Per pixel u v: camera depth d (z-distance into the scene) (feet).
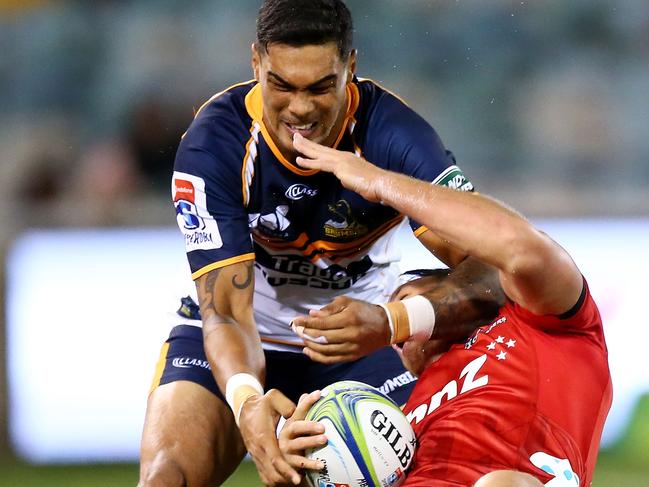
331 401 35.88
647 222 90.22
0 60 119.85
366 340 38.29
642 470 83.66
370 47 122.42
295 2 39.91
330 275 48.80
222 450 45.21
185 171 45.01
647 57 124.36
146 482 42.55
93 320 85.05
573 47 124.57
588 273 89.76
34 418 85.05
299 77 39.73
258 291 49.85
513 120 120.67
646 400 86.99
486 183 117.50
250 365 42.01
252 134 44.62
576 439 35.58
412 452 35.88
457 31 123.65
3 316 85.05
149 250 85.40
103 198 109.29
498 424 35.55
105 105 117.70
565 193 103.60
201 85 118.42
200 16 122.93
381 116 45.27
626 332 88.07
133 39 121.19
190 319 49.75
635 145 119.65
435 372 38.86
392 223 47.75
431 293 39.81
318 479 35.42
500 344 37.27
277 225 46.37
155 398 45.98
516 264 33.35
